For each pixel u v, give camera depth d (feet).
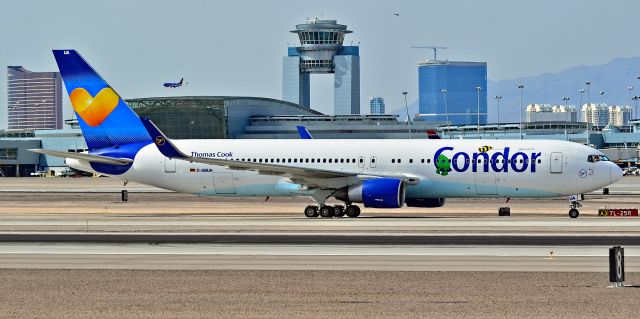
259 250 439.63
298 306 294.66
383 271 369.09
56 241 483.92
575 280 344.08
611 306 293.23
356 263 393.09
